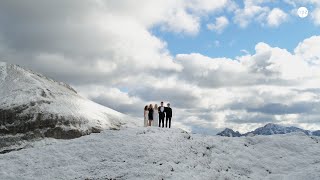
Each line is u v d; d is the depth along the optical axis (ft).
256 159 111.86
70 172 93.91
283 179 99.66
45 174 93.86
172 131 120.88
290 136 128.47
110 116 271.28
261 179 100.58
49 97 260.42
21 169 97.40
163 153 101.30
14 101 245.86
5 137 216.13
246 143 122.01
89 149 105.60
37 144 211.82
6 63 297.33
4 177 93.04
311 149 118.42
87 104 278.05
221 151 113.70
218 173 96.94
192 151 107.65
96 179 89.97
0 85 270.05
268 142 122.42
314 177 97.96
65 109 249.34
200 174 93.66
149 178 88.07
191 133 130.31
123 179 88.94
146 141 107.65
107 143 108.06
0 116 231.30
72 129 230.48
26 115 233.55
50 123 230.68
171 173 90.74
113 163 97.09
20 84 269.23
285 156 114.73
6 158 104.32
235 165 107.14
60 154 104.01
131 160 97.86
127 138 110.52
